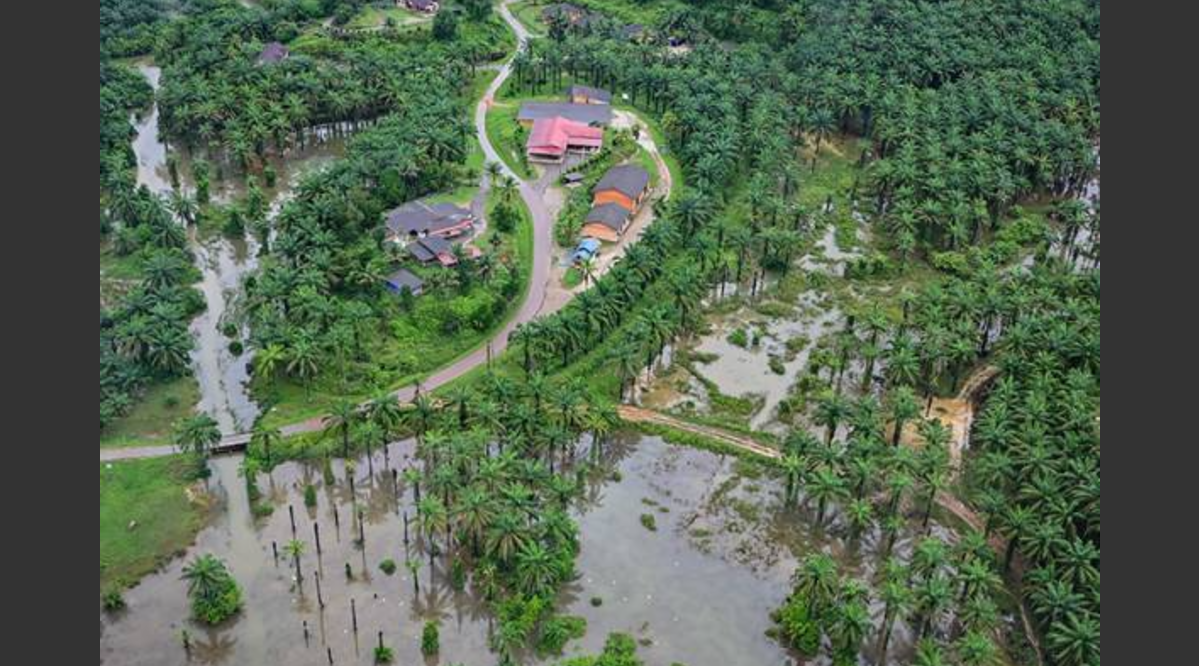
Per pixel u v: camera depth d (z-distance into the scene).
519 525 163.62
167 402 198.62
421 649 154.62
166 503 177.38
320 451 189.12
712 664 154.38
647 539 176.75
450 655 154.00
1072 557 155.38
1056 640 146.50
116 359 199.00
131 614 158.38
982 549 161.38
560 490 174.38
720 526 180.00
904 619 160.88
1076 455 173.62
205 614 156.50
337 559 169.38
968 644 146.00
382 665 151.75
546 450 189.88
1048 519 162.88
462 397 187.00
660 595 165.88
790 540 177.38
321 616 159.38
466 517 163.62
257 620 158.25
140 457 185.75
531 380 191.75
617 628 159.50
